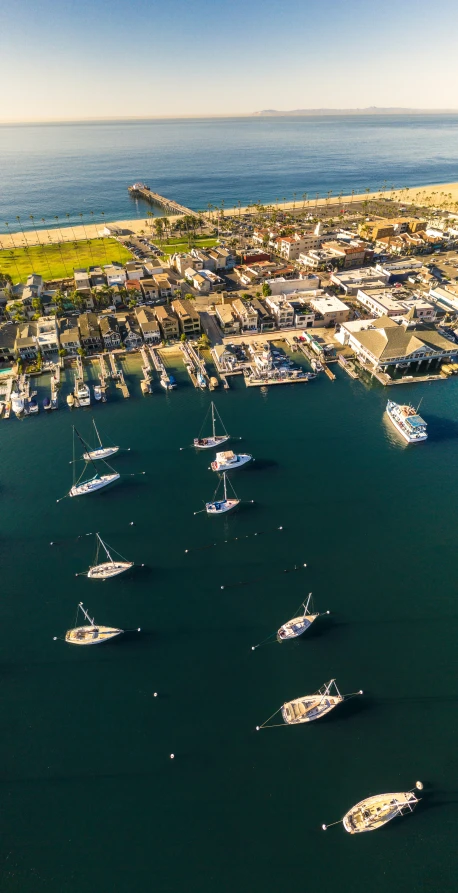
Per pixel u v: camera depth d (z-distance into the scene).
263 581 77.38
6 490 96.19
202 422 115.88
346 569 79.25
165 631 70.19
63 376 135.25
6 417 117.50
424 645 68.12
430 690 62.69
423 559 80.94
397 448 106.75
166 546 83.62
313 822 50.75
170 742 57.66
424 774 54.62
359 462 102.50
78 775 55.00
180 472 100.31
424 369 139.00
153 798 52.94
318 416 117.62
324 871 47.50
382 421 115.75
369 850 48.91
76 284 183.50
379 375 132.88
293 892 46.12
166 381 128.62
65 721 60.09
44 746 57.69
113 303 173.38
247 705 61.19
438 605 73.50
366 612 72.50
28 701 62.31
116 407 122.00
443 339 139.00
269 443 108.50
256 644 68.31
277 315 157.00
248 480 97.88
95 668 65.88
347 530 86.31
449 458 103.75
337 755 56.34
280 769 55.12
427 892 46.09
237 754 56.44
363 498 93.12
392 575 78.19
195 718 60.00
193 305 174.38
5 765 55.94
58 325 158.00
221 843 49.50
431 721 59.53
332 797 52.59
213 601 74.44
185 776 54.69
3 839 50.16
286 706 60.38
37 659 67.06
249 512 90.19
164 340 151.38
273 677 64.25
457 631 69.88
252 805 52.22
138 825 50.91
